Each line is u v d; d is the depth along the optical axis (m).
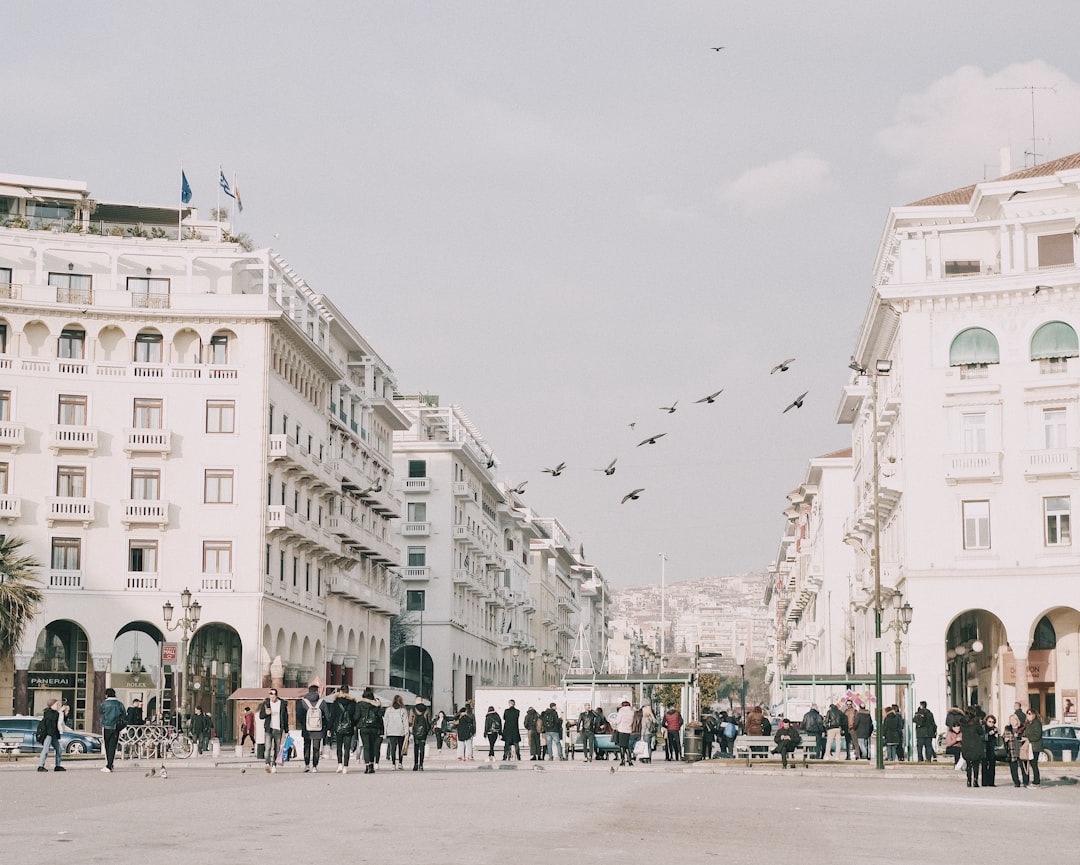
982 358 69.25
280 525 82.06
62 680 79.44
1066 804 34.47
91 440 79.81
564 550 191.62
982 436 69.31
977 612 72.12
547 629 181.00
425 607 126.94
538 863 17.50
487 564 145.00
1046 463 67.25
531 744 57.75
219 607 80.50
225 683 82.81
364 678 107.12
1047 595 67.12
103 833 20.55
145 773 43.22
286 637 86.00
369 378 110.31
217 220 90.19
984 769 42.28
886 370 58.75
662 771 49.12
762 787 39.56
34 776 40.19
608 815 26.38
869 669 84.56
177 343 82.25
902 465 70.50
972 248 70.94
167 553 80.62
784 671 169.50
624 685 66.06
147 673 79.88
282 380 86.00
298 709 45.12
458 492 129.00
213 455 81.56
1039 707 68.00
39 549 78.94
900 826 26.12
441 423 141.50
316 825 22.52
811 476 116.56
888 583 73.31
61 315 80.56
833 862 19.06
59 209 87.38
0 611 69.75
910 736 58.75
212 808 26.17
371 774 42.72
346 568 102.88
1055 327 68.12
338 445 100.44
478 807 27.53
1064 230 68.94
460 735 55.56
